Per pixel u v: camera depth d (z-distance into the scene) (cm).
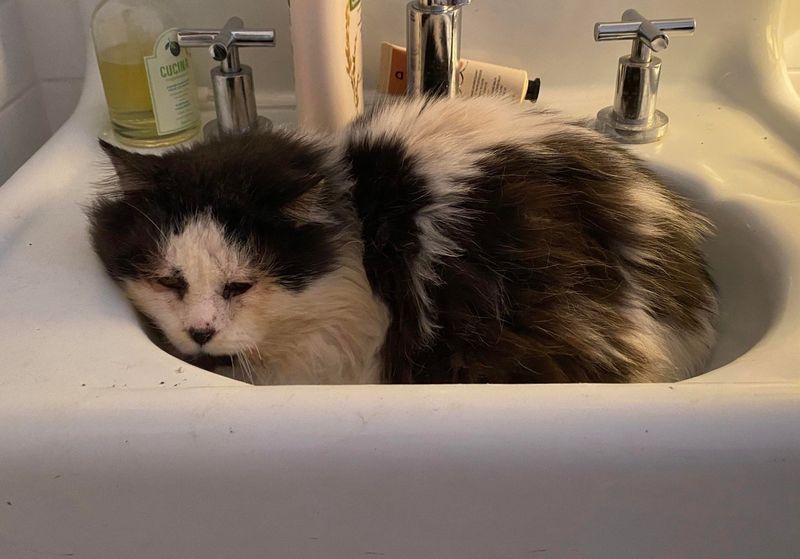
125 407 46
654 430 44
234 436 44
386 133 76
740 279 74
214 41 82
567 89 98
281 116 97
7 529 47
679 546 46
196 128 92
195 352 68
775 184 79
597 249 69
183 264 66
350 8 83
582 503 45
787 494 45
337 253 71
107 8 86
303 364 72
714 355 73
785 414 44
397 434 44
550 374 64
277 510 45
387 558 47
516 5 93
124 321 60
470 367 65
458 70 90
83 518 46
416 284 69
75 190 79
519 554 46
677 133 89
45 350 54
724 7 93
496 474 44
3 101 96
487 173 71
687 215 77
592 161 75
